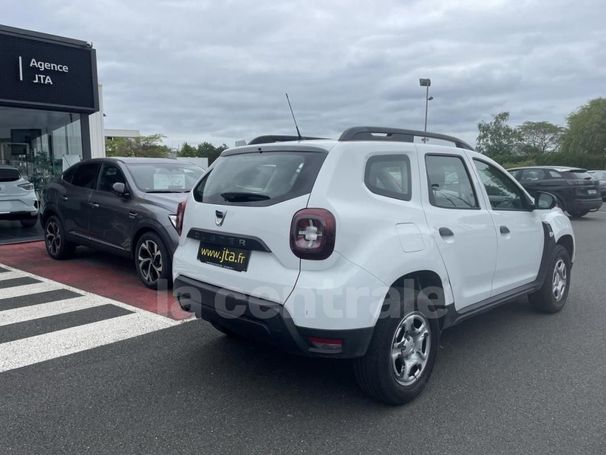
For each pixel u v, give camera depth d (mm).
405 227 3699
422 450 3156
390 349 3537
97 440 3252
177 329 5340
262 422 3486
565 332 5336
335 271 3299
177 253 4289
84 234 8109
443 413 3615
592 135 54812
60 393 3893
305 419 3529
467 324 5613
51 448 3162
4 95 11133
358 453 3129
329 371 4328
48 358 4562
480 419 3529
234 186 3924
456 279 4148
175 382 4094
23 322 5559
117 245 7402
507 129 81625
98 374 4234
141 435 3314
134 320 5625
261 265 3531
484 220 4535
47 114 12609
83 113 12688
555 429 3393
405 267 3572
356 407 3703
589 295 6875
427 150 4207
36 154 12703
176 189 7609
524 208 5344
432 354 3912
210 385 4043
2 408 3660
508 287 5008
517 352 4773
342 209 3361
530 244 5277
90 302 6324
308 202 3361
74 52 12227
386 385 3561
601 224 15586
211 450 3152
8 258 9094
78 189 8297
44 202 9047
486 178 4867
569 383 4098
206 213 4004
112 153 60312
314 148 3619
